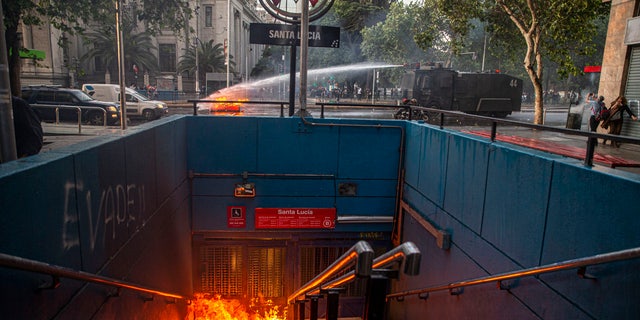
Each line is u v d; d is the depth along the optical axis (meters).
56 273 2.92
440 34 36.22
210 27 51.56
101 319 4.36
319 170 10.23
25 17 13.24
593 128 12.20
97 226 4.39
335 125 9.99
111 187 4.81
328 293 3.90
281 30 10.39
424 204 8.74
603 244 3.84
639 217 3.45
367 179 10.34
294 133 10.02
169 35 49.44
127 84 45.38
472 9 16.52
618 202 3.68
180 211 8.81
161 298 6.86
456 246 7.12
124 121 16.12
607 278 3.65
